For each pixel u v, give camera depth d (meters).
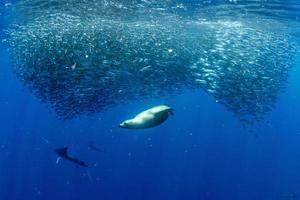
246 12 14.12
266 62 12.73
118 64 12.45
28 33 13.59
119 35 12.89
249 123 12.34
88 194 25.77
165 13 14.30
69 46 12.42
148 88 12.90
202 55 12.95
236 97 12.24
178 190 27.58
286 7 13.42
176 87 13.23
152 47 12.95
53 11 14.41
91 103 12.46
